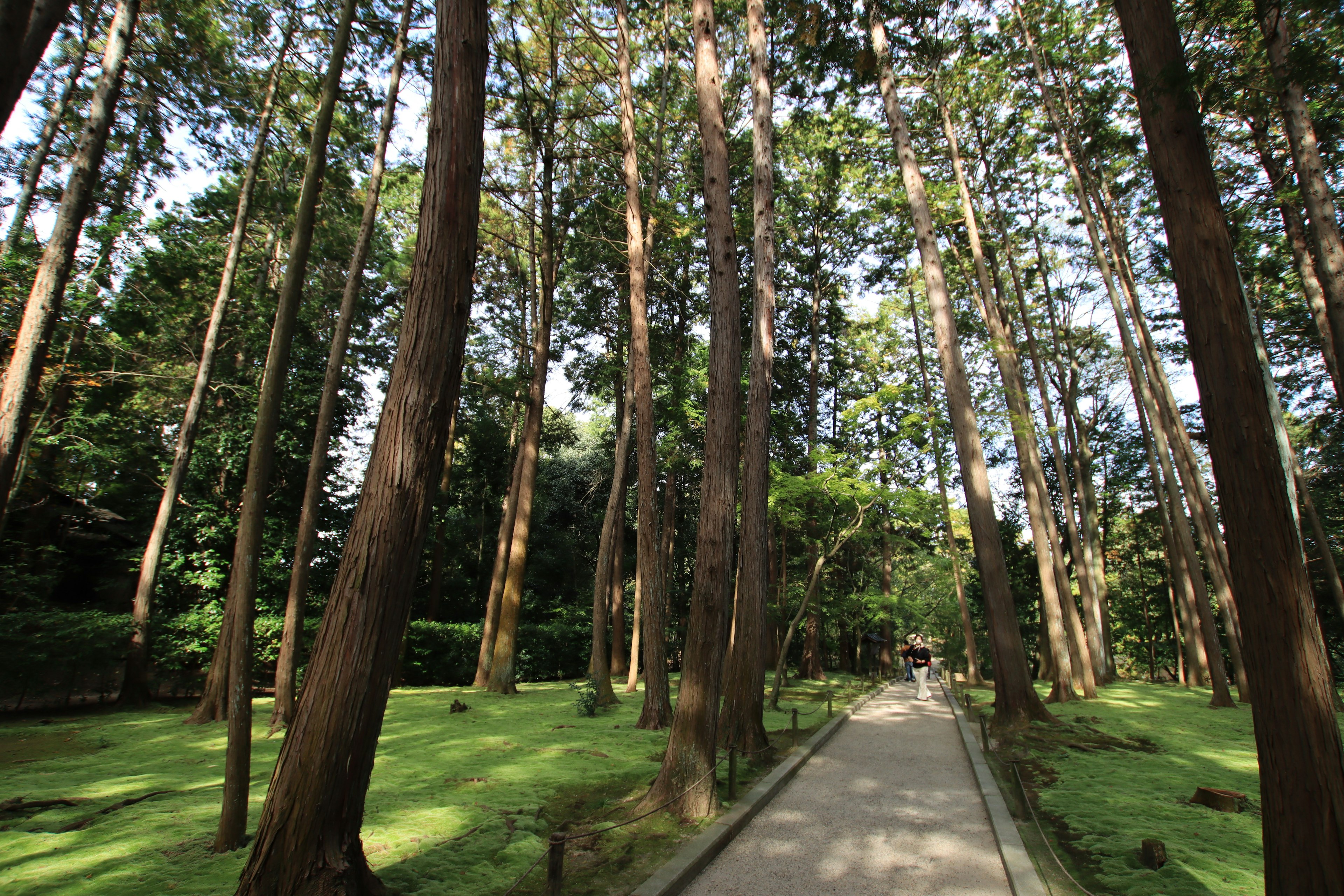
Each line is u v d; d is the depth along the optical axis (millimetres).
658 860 4996
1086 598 21344
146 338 16422
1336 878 3170
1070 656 19312
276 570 16859
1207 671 20391
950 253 21750
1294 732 3383
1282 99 8164
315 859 3656
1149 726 12164
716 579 6785
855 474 14125
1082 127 16672
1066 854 5328
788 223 23750
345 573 3936
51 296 8156
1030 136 19297
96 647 12367
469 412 25016
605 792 6992
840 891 4574
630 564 29500
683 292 21984
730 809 6250
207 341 13867
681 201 20359
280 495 17234
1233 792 6711
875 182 20422
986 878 4785
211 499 16234
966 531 23906
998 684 12297
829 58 14086
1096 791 7316
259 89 14031
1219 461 3764
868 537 16359
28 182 12641
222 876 4461
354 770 3840
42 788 6809
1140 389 19016
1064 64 17688
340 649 3844
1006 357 17656
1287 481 3633
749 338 22578
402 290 20266
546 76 15977
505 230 20578
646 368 12977
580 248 19203
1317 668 3430
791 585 24953
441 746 9469
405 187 19078
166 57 12797
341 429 18609
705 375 18750
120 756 8539
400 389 4098
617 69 15555
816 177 23438
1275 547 3535
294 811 3678
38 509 16109
